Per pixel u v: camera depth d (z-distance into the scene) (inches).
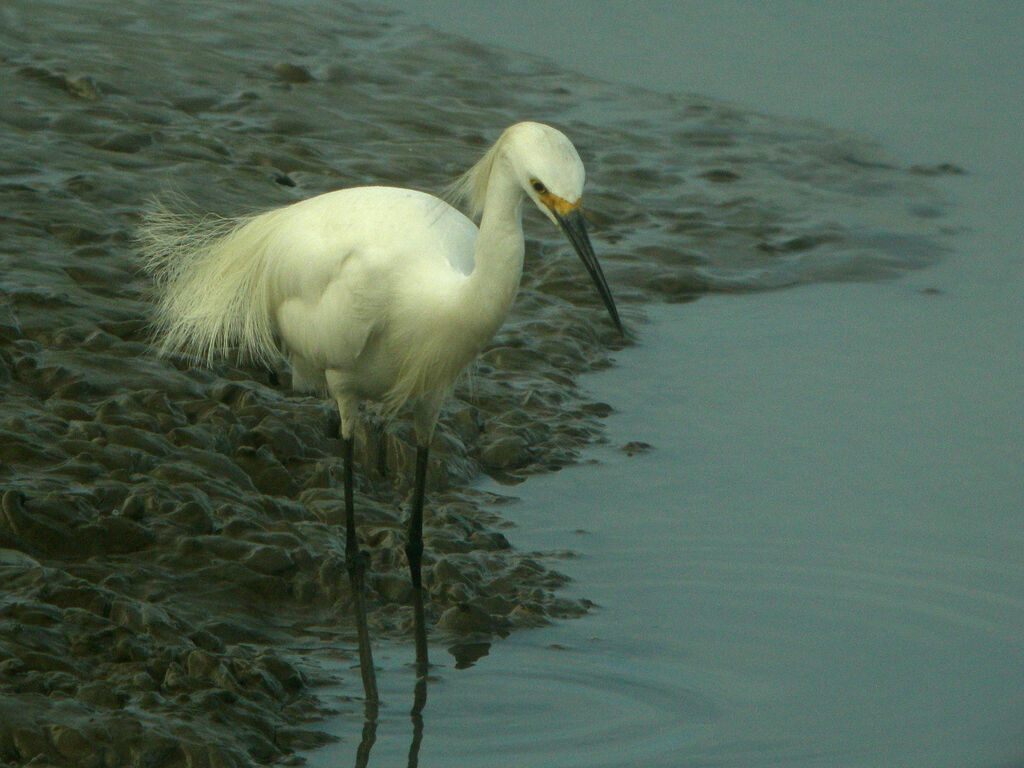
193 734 306.7
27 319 479.5
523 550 433.4
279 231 388.5
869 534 452.1
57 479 390.6
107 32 797.9
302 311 380.5
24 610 330.3
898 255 697.6
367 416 474.0
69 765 294.5
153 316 499.2
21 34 765.9
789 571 428.8
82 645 326.6
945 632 399.5
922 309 643.5
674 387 558.9
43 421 420.2
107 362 464.4
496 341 566.9
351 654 369.7
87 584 345.4
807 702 363.3
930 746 344.5
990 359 592.4
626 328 604.1
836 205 746.8
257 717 324.2
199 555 380.8
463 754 333.1
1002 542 449.4
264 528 398.0
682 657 382.3
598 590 414.9
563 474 484.7
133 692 317.4
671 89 892.0
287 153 687.7
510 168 336.8
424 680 362.9
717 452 506.6
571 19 993.5
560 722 349.1
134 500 383.2
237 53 816.9
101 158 636.1
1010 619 406.9
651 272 652.1
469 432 495.8
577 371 563.8
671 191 741.9
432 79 840.3
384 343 371.2
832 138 830.5
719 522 457.4
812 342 604.7
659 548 440.1
